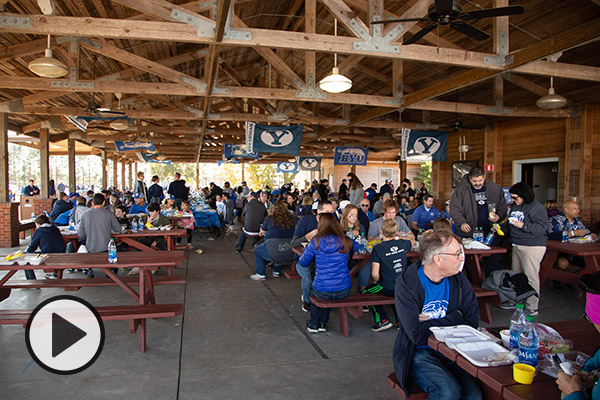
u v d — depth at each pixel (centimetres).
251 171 3869
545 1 680
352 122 1170
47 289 582
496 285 445
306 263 426
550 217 668
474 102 1130
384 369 347
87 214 591
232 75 1110
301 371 342
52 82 736
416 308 239
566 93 914
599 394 153
